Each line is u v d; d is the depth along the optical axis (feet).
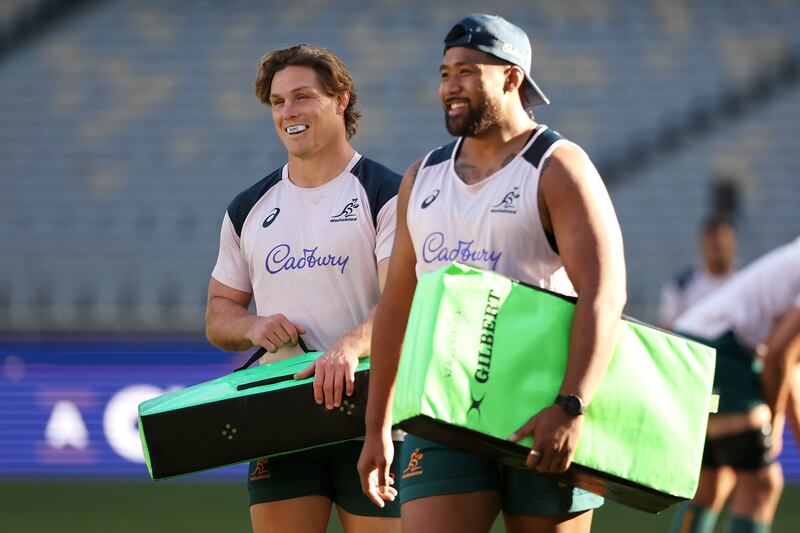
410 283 44.34
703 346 41.29
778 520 97.96
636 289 165.78
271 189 52.85
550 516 42.16
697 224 178.60
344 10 208.23
